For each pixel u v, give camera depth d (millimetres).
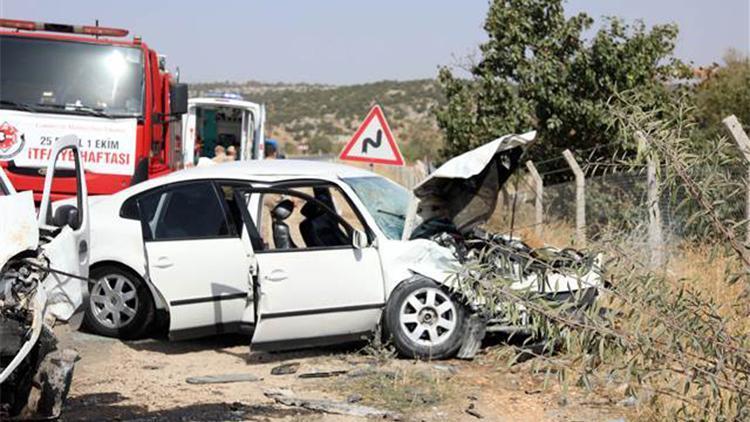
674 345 5520
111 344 9602
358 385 8031
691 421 5793
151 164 13570
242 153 25094
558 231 13500
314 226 9297
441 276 8781
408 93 111438
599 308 5645
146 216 9594
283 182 9352
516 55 17031
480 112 17562
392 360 8852
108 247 9664
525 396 7723
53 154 7207
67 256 6668
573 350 5633
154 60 13570
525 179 16344
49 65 13219
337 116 105500
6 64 13141
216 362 8984
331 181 9398
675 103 6266
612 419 7035
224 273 9227
